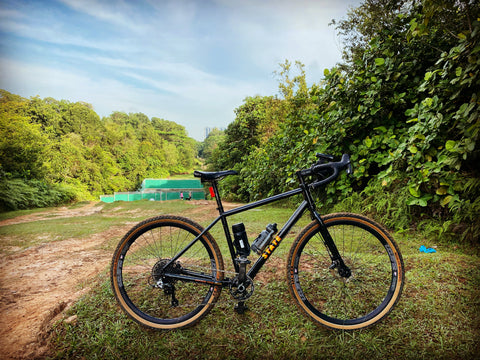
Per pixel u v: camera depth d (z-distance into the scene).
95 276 3.04
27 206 15.87
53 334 1.89
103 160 62.09
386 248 1.96
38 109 56.69
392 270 1.94
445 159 3.66
